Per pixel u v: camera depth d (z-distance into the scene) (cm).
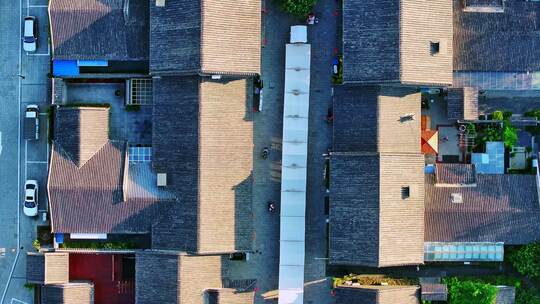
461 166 5512
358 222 5178
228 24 5125
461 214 5394
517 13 5488
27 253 5544
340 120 5403
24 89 5712
